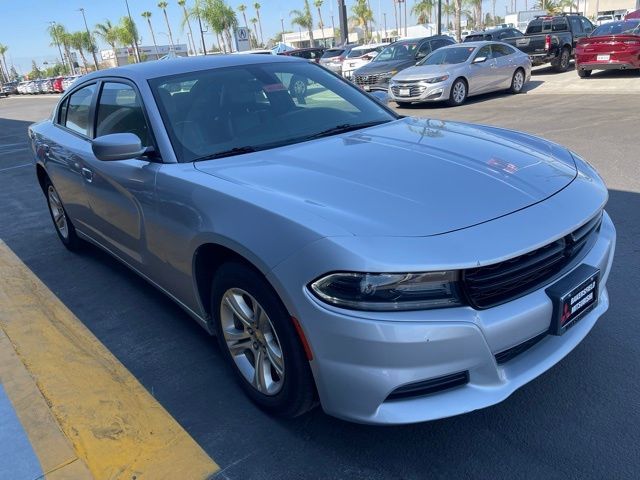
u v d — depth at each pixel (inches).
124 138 115.5
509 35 772.6
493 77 545.6
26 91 2428.6
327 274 81.1
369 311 79.7
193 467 95.0
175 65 142.5
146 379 121.6
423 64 561.3
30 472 94.7
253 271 93.7
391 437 98.3
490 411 102.7
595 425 97.3
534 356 90.6
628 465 88.5
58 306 161.3
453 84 510.9
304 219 86.6
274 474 92.5
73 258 200.2
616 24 597.0
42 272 189.2
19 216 267.6
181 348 133.3
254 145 124.2
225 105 132.3
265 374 102.5
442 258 79.3
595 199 100.3
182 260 112.8
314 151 115.1
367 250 79.8
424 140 119.9
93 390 118.0
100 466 96.0
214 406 110.6
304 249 83.7
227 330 108.7
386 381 80.7
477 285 81.3
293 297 84.8
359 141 120.2
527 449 93.2
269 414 105.7
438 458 92.8
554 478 87.1
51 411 110.8
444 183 96.0
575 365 113.7
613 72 636.7
